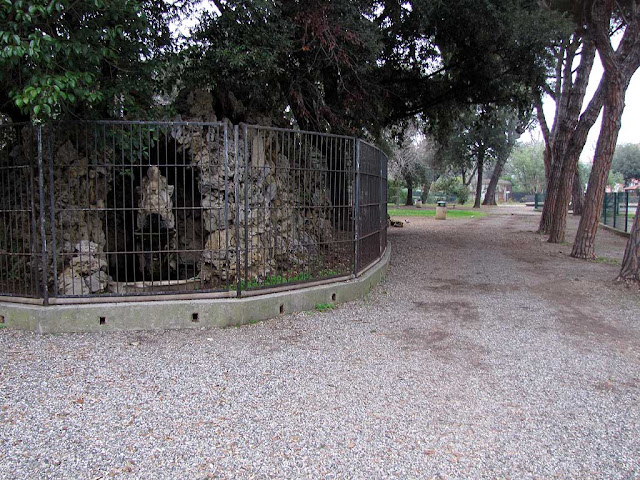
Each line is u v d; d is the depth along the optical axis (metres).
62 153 6.11
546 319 6.42
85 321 5.34
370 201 8.02
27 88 4.50
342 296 6.87
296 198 7.69
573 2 12.03
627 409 3.75
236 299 5.79
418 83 14.46
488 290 8.23
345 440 3.21
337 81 10.15
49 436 3.19
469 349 5.12
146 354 4.72
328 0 8.54
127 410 3.56
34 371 4.25
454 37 12.72
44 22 4.77
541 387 4.15
